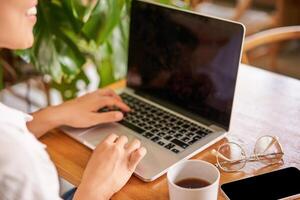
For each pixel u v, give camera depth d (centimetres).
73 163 96
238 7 284
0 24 73
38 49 144
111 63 153
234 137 102
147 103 115
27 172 64
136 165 88
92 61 154
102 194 82
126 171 86
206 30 99
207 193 75
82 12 143
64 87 161
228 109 100
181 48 106
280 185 84
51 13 142
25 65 187
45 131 105
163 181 88
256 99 118
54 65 146
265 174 87
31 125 103
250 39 153
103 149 88
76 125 106
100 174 84
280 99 118
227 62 97
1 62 170
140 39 116
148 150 95
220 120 102
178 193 75
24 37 77
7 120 66
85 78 162
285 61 317
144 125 106
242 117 110
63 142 103
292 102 116
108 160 86
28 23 78
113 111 109
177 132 102
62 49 146
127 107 112
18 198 64
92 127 106
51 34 144
